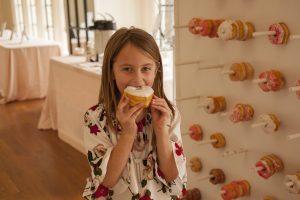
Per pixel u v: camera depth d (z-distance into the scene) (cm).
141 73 113
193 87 204
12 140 387
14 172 313
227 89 181
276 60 152
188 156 221
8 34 658
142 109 115
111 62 116
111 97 119
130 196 121
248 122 174
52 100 410
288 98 150
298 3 138
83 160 335
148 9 421
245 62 167
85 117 125
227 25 157
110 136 120
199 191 219
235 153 177
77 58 389
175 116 128
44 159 339
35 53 516
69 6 468
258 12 156
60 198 270
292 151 154
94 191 118
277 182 165
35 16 698
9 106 504
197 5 188
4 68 509
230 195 179
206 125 201
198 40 193
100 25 356
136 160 121
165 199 126
